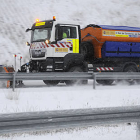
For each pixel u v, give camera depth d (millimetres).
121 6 67562
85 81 22281
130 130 10234
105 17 60875
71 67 22562
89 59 24812
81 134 9609
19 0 62625
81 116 6906
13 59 38500
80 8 63688
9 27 49250
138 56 25938
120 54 24938
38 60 22688
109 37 24188
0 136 9328
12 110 12164
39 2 63844
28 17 55719
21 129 6449
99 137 9234
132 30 25422
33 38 22906
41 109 12555
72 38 22484
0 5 58344
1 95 15773
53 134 9609
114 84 25734
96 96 16500
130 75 21516
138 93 18016
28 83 24734
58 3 64938
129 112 7441
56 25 21562
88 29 24984
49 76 18984
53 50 21688
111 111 7137
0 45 41656
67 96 16078
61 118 6703
